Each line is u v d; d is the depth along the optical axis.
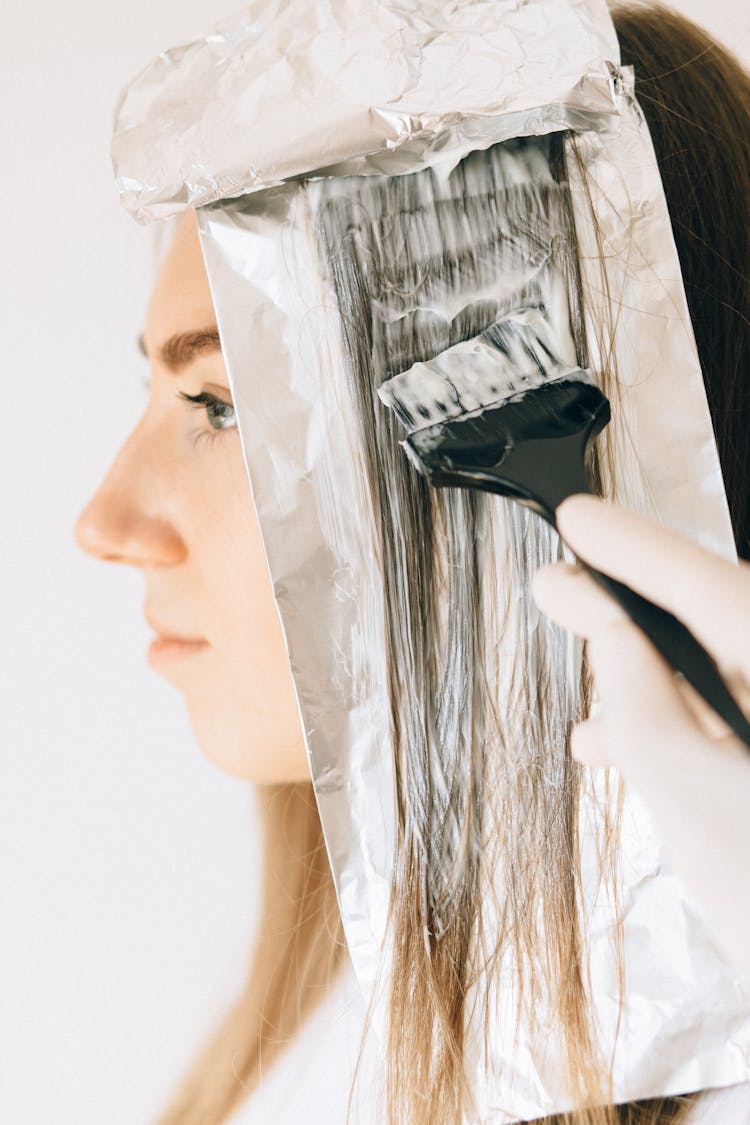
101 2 0.72
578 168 0.50
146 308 0.68
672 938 0.56
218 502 0.66
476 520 0.53
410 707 0.53
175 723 0.70
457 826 0.55
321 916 0.70
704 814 0.35
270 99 0.46
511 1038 0.57
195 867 0.70
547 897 0.56
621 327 0.51
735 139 0.59
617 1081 0.56
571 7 0.46
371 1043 0.67
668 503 0.52
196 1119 0.68
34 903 0.69
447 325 0.51
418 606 0.53
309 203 0.50
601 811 0.56
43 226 0.70
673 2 0.69
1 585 0.69
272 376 0.51
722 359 0.59
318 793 0.53
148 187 0.47
